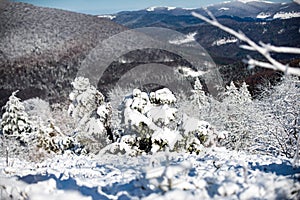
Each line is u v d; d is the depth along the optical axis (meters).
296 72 2.86
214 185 4.32
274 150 17.09
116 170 7.46
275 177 4.80
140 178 4.84
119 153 10.60
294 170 6.27
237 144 18.64
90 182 6.00
